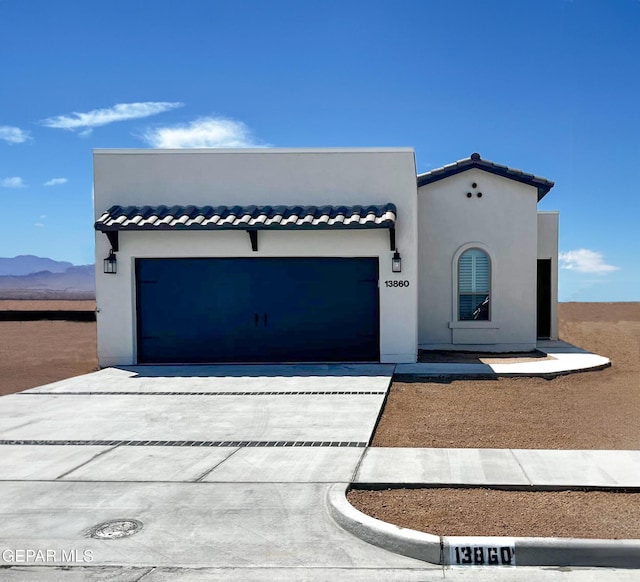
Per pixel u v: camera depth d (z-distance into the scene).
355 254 14.58
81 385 12.42
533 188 17.00
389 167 14.65
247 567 4.76
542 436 8.27
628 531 5.15
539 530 5.20
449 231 17.09
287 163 14.87
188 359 15.03
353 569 4.75
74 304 50.78
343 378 12.63
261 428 8.80
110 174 15.12
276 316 14.89
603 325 27.77
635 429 8.59
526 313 16.94
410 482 6.36
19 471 6.95
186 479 6.61
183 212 14.59
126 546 5.08
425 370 13.24
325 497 6.04
